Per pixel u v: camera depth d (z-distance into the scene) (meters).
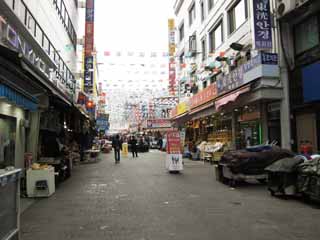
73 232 6.34
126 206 8.65
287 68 16.25
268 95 16.16
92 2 29.45
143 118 67.38
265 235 6.02
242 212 7.89
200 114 26.73
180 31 38.25
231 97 17.84
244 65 17.69
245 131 20.98
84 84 29.67
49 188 10.31
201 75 30.08
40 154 14.70
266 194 10.43
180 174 15.93
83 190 11.36
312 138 14.77
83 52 31.19
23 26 13.26
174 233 6.18
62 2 23.33
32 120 14.66
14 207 5.24
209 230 6.36
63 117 21.34
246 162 11.89
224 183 12.71
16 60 8.38
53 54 20.17
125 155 32.53
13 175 5.10
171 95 40.25
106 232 6.32
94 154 27.39
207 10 28.50
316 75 13.93
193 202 9.12
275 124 17.47
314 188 8.44
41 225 6.87
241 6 21.81
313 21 14.81
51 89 12.04
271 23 16.62
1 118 11.17
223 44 24.66
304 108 15.28
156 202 9.14
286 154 12.20
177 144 16.98
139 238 5.90
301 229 6.42
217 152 21.72
